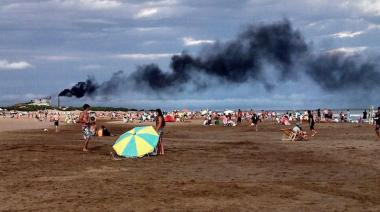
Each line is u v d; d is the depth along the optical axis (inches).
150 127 1038.4
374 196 553.0
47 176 720.3
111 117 5191.9
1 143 1397.6
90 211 482.9
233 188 600.7
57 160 932.6
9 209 494.0
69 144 1349.7
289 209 488.7
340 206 502.6
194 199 535.5
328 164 853.8
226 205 506.3
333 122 3019.2
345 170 776.9
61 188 610.9
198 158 973.8
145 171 779.4
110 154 1052.5
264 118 3880.4
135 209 490.0
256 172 764.0
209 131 2263.8
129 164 874.1
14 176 720.3
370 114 2839.6
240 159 952.3
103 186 623.5
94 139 1588.3
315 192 576.4
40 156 1003.9
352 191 583.5
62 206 505.7
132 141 998.4
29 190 598.2
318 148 1165.7
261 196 551.8
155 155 1026.7
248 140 1550.2
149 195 558.9
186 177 709.3
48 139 1611.7
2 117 5083.7
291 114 3644.2
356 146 1210.0
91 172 766.5
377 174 729.0
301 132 1524.4
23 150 1134.4
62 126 2947.8
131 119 4033.0
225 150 1148.5
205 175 732.0
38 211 484.1
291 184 636.1
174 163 890.7
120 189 599.5
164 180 674.8
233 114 3909.9
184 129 2488.9
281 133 1988.2
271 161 912.9
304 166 832.3
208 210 484.7
